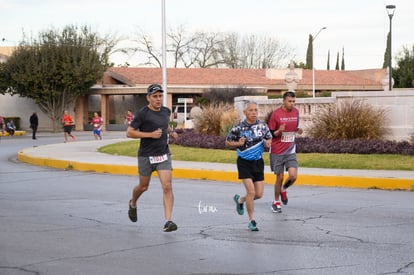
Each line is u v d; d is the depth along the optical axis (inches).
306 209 487.2
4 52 2871.6
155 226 417.7
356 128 871.7
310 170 695.7
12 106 2426.2
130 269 302.8
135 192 408.5
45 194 588.1
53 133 2178.9
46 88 2237.9
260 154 404.5
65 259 324.2
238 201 433.7
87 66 2230.6
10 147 1362.0
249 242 363.3
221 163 796.6
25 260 322.3
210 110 1144.8
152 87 381.7
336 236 379.6
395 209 483.8
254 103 401.1
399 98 868.0
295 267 303.6
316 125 917.2
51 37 2262.6
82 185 658.2
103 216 460.4
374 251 337.7
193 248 348.2
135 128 382.0
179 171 719.7
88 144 1256.2
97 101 2454.5
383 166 701.3
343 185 628.4
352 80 2566.4
